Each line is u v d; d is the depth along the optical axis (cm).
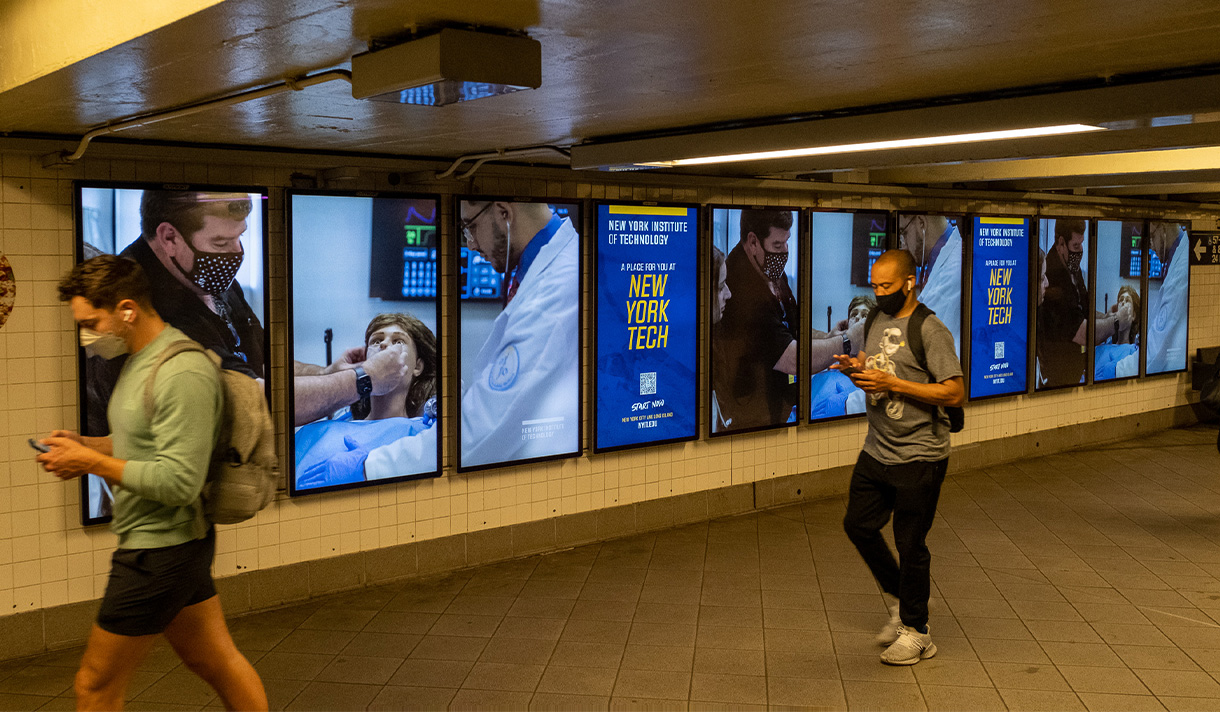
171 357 307
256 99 391
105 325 307
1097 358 1185
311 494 622
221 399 319
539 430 723
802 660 520
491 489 712
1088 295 1162
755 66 340
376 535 659
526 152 602
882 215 934
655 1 246
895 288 502
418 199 649
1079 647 540
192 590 325
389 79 285
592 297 742
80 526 549
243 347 586
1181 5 248
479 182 691
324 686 490
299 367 607
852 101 426
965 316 1023
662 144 524
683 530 806
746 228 827
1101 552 734
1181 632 564
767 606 610
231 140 557
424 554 681
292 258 599
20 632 532
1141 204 1202
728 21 269
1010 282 1062
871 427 509
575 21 270
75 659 530
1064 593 637
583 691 482
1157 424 1302
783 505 895
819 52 316
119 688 322
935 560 714
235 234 579
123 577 313
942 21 268
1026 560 714
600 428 754
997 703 466
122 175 552
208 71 336
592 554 735
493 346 693
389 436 649
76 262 525
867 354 515
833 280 902
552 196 724
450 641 553
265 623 585
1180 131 465
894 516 508
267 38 283
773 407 862
